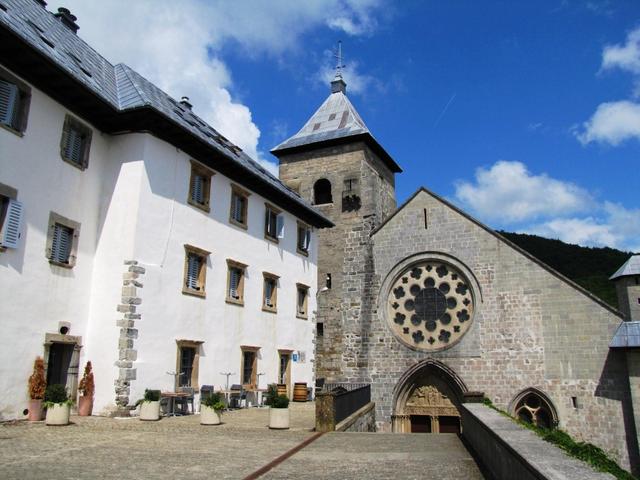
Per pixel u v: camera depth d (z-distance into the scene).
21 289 15.91
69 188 18.06
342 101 44.75
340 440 14.10
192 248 21.41
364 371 30.47
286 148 41.41
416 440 14.42
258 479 8.70
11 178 15.74
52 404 14.96
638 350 24.23
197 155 22.30
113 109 18.81
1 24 14.23
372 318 31.06
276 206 28.52
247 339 24.56
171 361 19.73
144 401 17.25
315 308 31.80
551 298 27.27
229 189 24.52
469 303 29.23
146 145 19.55
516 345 27.38
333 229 38.12
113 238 18.94
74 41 21.48
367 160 40.00
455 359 28.38
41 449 11.02
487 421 10.31
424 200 31.52
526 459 6.19
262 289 26.34
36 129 16.77
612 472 5.89
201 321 21.61
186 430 15.12
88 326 18.45
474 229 29.81
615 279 29.00
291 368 28.16
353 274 32.31
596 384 25.48
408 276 31.00
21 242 16.00
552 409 25.92
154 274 19.38
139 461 10.02
